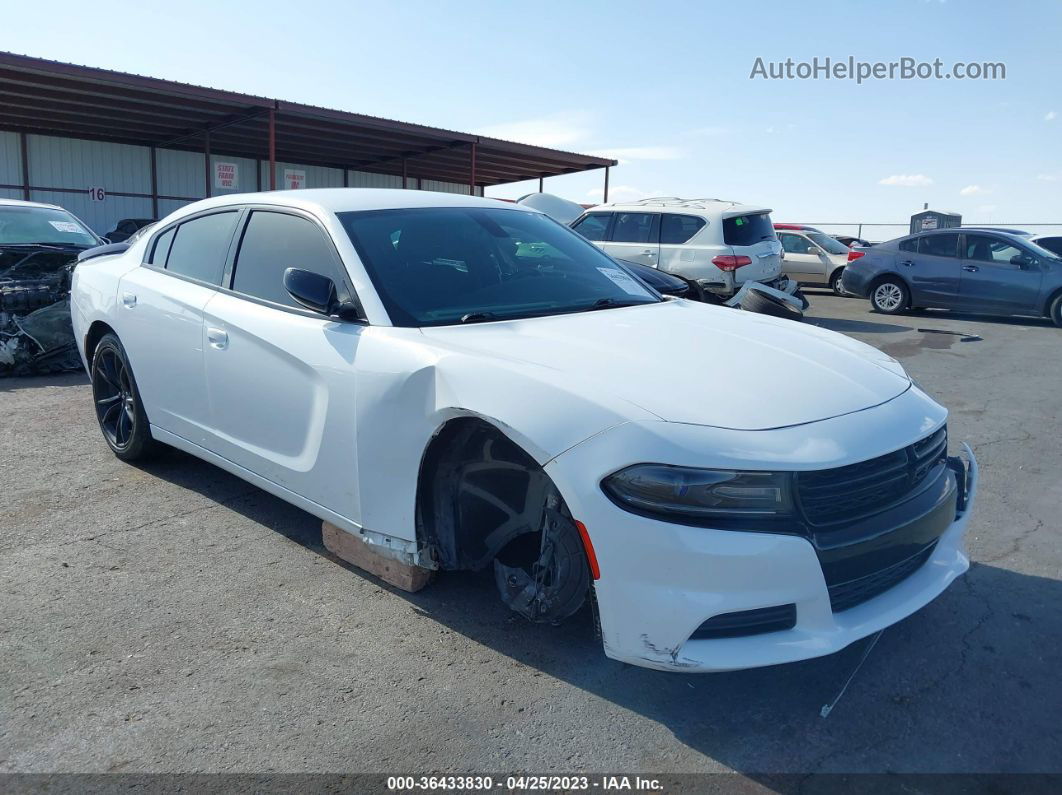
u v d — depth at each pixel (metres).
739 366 2.75
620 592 2.35
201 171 24.97
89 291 4.79
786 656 2.31
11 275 7.24
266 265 3.68
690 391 2.54
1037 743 2.44
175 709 2.55
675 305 3.72
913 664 2.86
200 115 18.86
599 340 2.94
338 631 3.02
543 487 2.77
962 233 13.38
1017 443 5.72
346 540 3.44
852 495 2.42
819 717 2.56
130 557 3.61
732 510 2.28
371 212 3.59
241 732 2.45
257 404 3.51
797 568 2.30
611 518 2.34
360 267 3.26
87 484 4.50
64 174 22.23
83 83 15.77
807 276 17.75
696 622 2.28
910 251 13.77
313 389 3.22
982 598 3.35
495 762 2.33
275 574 3.46
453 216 3.80
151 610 3.15
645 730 2.48
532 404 2.52
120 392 4.75
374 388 2.94
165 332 4.05
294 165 26.88
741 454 2.30
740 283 10.78
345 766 2.31
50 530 3.88
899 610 2.53
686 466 2.29
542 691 2.67
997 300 12.95
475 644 2.94
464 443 2.90
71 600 3.22
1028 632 3.08
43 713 2.52
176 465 4.81
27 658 2.81
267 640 2.95
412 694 2.64
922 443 2.66
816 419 2.49
